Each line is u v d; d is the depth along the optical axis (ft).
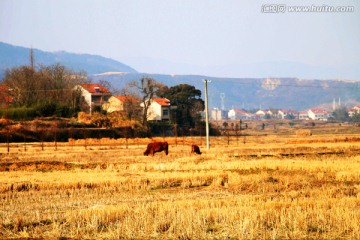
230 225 193.77
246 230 187.93
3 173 371.15
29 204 251.60
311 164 385.50
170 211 212.84
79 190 293.23
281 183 309.83
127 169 389.80
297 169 370.94
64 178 330.34
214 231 190.39
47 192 287.28
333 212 205.46
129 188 299.79
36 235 192.54
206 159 451.94
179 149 644.27
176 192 289.74
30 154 547.49
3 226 204.54
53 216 214.07
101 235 189.78
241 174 347.56
